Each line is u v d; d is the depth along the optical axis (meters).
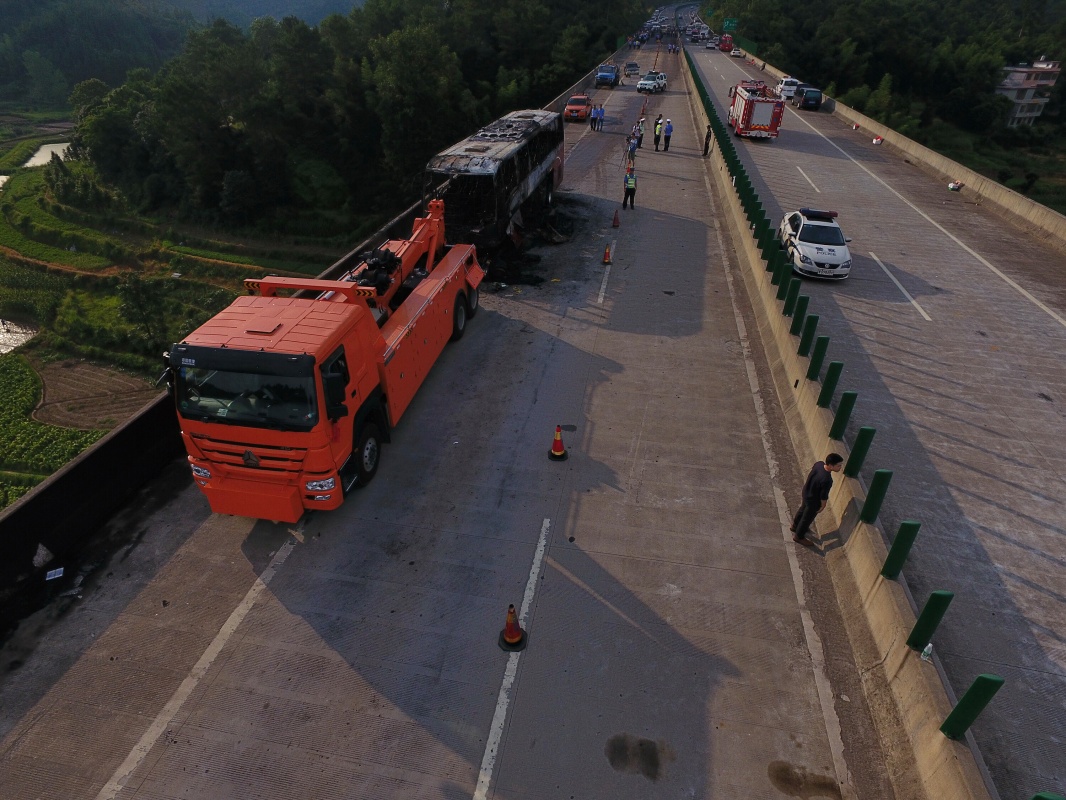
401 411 10.52
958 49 99.88
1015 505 9.68
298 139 59.84
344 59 61.31
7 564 7.66
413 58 56.12
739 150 32.94
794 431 11.05
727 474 10.16
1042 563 8.68
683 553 8.66
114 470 9.18
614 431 11.15
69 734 6.44
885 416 11.72
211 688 6.87
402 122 56.09
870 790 6.06
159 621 7.59
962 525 9.29
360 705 6.71
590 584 8.16
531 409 11.70
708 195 24.83
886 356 13.76
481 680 6.98
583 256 18.78
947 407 12.03
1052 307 16.23
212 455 8.12
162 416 10.04
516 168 17.33
